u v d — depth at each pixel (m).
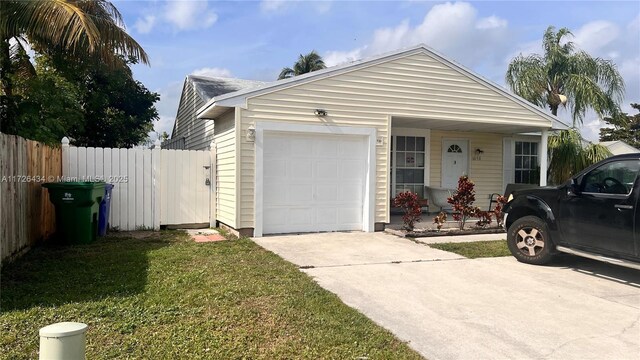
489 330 4.16
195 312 4.37
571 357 3.62
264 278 5.71
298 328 4.05
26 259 6.54
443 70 10.48
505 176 14.22
